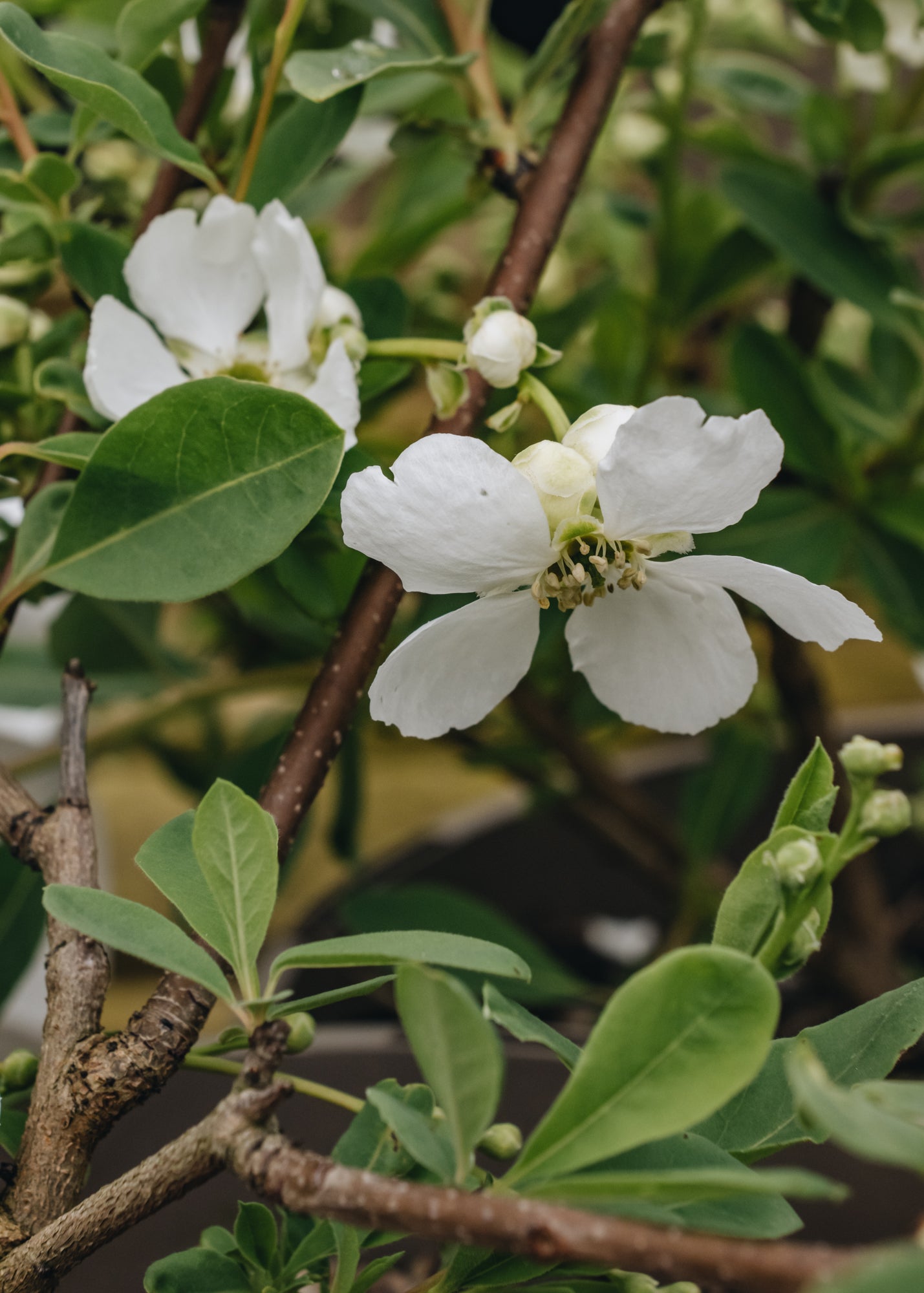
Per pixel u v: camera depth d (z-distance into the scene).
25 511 0.25
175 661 0.39
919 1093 0.20
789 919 0.21
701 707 0.25
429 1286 0.22
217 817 0.21
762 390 0.32
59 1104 0.22
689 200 0.38
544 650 0.29
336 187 0.32
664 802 0.49
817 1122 0.20
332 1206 0.20
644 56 0.31
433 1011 0.19
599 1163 0.21
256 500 0.23
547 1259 0.19
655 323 0.34
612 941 0.45
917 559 0.32
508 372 0.24
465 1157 0.20
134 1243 0.28
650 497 0.22
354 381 0.24
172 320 0.25
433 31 0.28
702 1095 0.20
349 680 0.24
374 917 0.34
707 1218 0.20
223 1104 0.20
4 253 0.26
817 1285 0.18
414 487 0.22
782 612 0.23
